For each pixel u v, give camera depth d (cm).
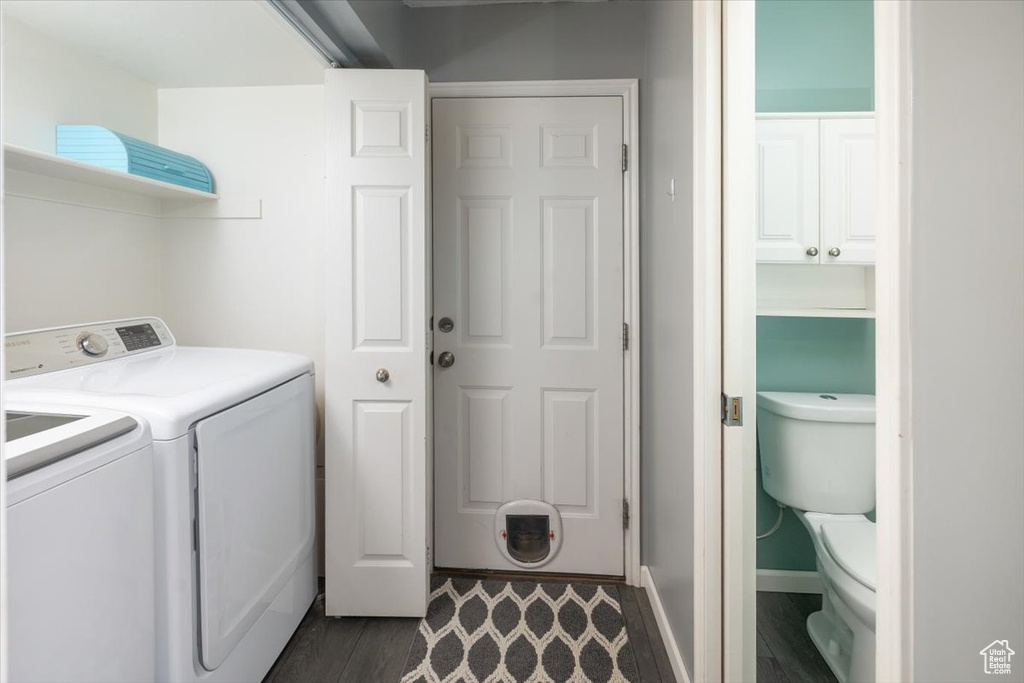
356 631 169
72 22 154
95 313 175
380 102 170
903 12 56
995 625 55
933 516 56
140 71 188
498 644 163
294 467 161
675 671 148
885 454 60
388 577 175
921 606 56
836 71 183
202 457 116
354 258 173
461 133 198
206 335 203
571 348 200
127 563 99
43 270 158
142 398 114
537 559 203
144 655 104
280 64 183
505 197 198
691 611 135
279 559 152
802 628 172
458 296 202
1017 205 54
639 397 195
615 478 200
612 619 176
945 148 55
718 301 124
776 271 185
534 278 199
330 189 171
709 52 121
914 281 56
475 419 203
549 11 195
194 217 202
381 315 174
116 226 183
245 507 133
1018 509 55
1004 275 54
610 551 202
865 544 143
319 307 202
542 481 202
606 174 196
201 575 116
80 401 112
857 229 168
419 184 171
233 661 129
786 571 192
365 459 175
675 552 152
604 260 197
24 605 78
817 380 187
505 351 201
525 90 195
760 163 169
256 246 202
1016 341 54
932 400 56
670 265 156
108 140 161
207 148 202
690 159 134
